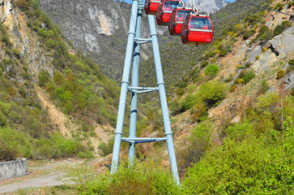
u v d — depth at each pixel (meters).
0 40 71.50
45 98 76.81
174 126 38.94
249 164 10.66
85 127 79.81
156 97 115.50
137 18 18.91
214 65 49.91
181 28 14.10
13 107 61.53
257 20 58.25
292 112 21.02
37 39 89.06
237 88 37.19
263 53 38.94
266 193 9.55
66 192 20.08
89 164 39.47
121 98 17.61
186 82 59.41
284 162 9.71
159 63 18.30
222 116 31.25
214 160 11.85
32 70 79.12
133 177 11.55
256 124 21.78
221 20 122.00
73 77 94.44
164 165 24.98
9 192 19.69
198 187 11.16
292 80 28.45
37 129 62.03
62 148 59.88
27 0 94.44
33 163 45.53
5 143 36.88
